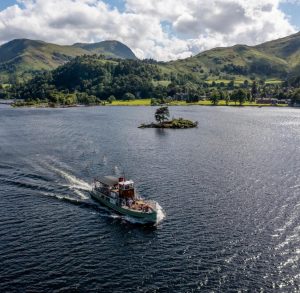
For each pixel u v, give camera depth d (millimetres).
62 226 82250
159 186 110125
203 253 70188
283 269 64812
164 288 59594
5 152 154500
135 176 120812
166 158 149000
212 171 128125
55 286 59906
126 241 75312
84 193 104125
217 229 80312
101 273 63656
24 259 67688
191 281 61438
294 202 96375
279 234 77625
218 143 187500
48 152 156125
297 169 131875
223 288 59625
